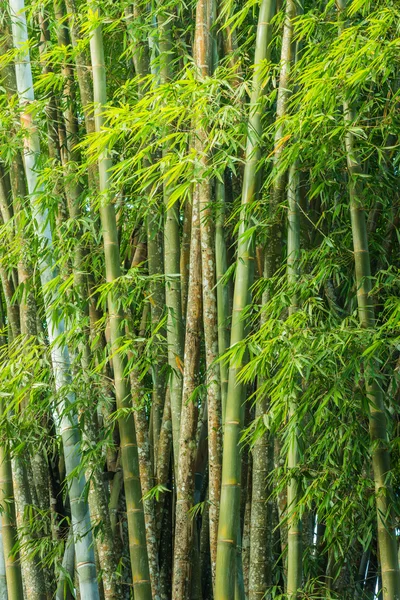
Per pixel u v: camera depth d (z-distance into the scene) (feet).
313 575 16.62
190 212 18.66
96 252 18.49
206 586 18.66
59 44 20.48
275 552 17.99
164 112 15.33
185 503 16.70
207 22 16.88
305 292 15.35
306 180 17.33
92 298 18.97
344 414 15.19
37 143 18.20
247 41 18.37
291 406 14.93
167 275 16.58
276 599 14.69
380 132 16.85
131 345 16.40
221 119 15.12
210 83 15.24
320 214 17.98
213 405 16.14
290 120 14.78
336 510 14.52
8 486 18.62
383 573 13.97
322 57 15.34
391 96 16.31
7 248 18.85
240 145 15.10
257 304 17.10
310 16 15.64
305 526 16.57
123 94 18.89
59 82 19.44
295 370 13.93
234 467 14.73
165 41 18.44
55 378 17.13
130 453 16.26
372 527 15.79
